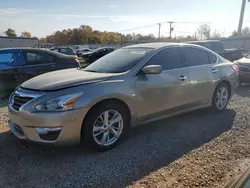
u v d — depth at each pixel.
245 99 6.98
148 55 4.21
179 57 4.70
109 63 4.37
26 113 3.29
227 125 4.75
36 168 3.17
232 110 5.79
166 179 2.93
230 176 2.99
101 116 3.59
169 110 4.46
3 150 3.63
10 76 7.10
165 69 4.38
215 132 4.39
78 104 3.31
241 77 8.94
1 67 7.04
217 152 3.62
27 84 3.65
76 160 3.38
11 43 42.34
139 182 2.88
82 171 3.11
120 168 3.18
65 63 7.79
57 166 3.22
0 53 7.11
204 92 5.09
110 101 3.64
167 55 4.50
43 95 3.29
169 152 3.62
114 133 3.76
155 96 4.15
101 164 3.28
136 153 3.59
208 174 3.03
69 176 3.00
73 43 83.00
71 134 3.32
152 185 2.81
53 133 3.24
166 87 4.30
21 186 2.80
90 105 3.40
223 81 5.54
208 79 5.12
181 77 4.55
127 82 3.80
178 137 4.17
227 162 3.32
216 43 13.66
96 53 25.33
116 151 3.65
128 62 4.14
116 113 3.74
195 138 4.13
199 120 5.05
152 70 3.88
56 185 2.82
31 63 7.39
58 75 3.89
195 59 5.01
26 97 3.41
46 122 3.20
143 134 4.30
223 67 5.57
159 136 4.21
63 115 3.22
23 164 3.26
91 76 3.74
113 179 2.94
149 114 4.15
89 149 3.64
